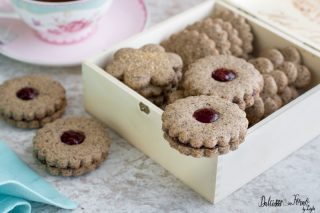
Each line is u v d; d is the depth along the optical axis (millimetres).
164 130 482
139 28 660
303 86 588
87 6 604
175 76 560
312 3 693
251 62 585
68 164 515
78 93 607
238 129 473
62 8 598
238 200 508
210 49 588
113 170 531
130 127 546
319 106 551
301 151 557
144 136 535
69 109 590
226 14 636
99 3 611
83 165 519
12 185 474
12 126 570
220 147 468
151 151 538
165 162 529
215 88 521
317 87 546
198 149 466
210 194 500
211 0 644
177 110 485
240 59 554
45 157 519
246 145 495
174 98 536
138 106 522
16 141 556
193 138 463
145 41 605
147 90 547
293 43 601
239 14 636
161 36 616
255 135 498
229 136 468
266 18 659
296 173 535
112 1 650
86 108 588
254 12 671
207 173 492
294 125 535
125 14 675
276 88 563
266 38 621
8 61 640
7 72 625
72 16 607
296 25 664
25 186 475
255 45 634
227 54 595
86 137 537
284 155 546
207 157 478
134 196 510
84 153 520
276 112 515
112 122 565
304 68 588
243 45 616
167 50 599
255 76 536
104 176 526
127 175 527
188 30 616
